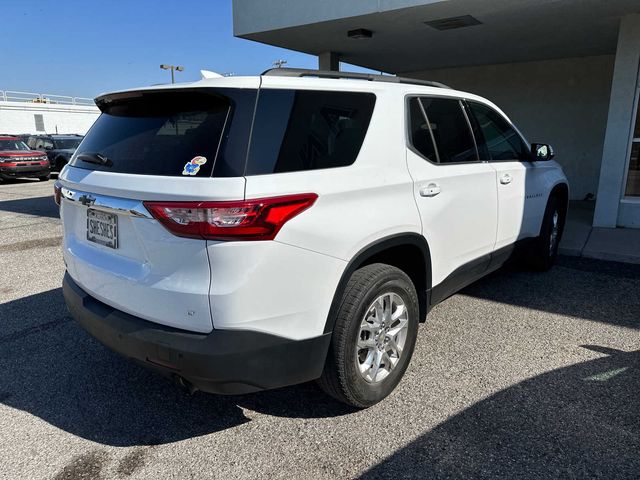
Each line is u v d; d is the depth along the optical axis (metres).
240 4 8.40
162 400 3.01
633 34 7.02
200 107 2.33
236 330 2.16
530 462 2.37
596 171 10.55
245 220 2.07
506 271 5.44
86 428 2.73
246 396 3.04
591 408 2.80
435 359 3.41
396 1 6.86
